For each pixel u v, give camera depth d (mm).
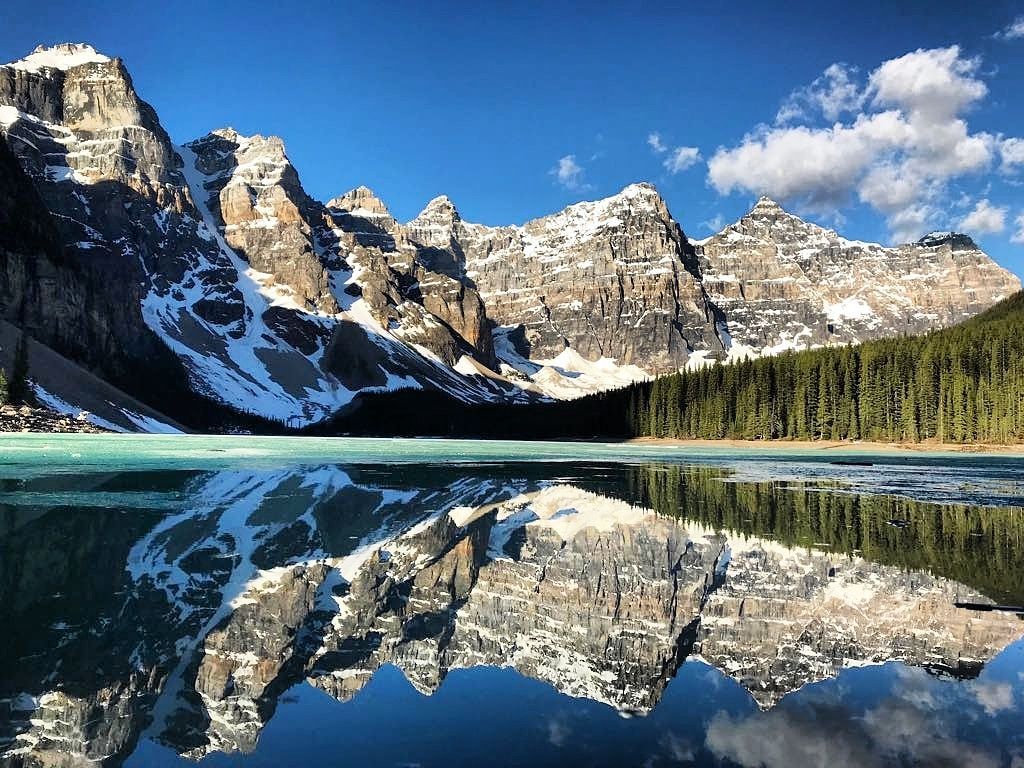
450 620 20562
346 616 20609
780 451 143875
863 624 20703
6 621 19062
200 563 26000
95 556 26375
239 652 17500
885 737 13242
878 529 36906
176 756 12281
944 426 147125
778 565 28156
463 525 36562
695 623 20719
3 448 79188
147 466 64438
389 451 118000
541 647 18500
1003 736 13258
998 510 44812
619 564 28031
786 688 15844
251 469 67188
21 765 11930
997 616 21516
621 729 13453
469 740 12906
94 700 14633
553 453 121875
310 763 12008
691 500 49344
